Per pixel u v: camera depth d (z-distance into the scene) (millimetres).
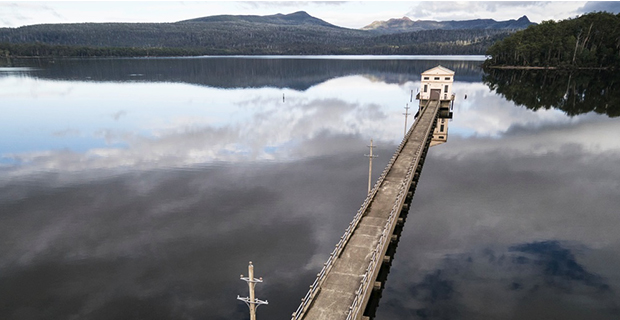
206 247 30984
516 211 38375
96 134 70625
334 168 51594
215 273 27578
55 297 24891
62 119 84062
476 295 25500
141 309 23859
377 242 26188
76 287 25891
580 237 33219
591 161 54062
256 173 49500
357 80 166500
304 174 49094
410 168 39875
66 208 38406
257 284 26297
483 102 105375
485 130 74125
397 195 33875
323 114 91125
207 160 54969
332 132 73062
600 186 44719
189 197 41344
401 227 33531
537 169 50969
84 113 90938
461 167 52125
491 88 131875
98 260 29062
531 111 91438
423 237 33094
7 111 92812
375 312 23766
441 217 36875
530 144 63562
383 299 25016
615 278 27422
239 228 34281
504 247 31578
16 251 30328
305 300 20719
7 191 42906
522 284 26688
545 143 64000
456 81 154625
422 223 35656
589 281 27062
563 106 96062
